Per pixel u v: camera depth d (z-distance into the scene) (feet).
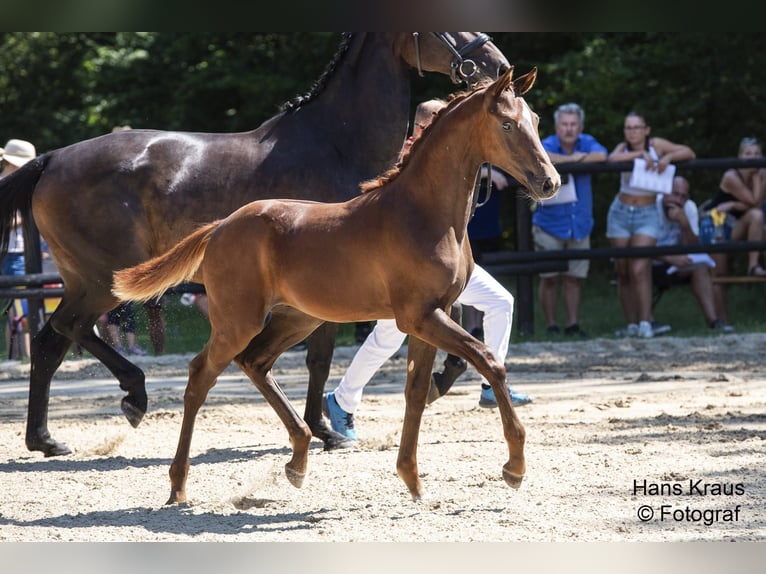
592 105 98.32
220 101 105.40
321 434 35.50
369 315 27.50
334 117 37.45
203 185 36.42
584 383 48.34
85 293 36.68
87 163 36.29
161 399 46.24
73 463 34.19
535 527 24.99
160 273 28.84
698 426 36.40
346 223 27.09
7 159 51.62
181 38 102.47
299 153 36.94
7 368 55.36
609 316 74.64
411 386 27.45
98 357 36.17
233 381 52.16
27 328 59.41
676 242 64.95
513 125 25.62
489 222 62.69
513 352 58.70
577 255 62.08
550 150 63.21
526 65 101.50
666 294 85.15
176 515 27.25
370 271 26.76
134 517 27.12
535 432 36.24
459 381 50.34
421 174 26.55
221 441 37.11
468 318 61.57
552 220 63.26
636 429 36.24
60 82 112.88
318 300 27.45
